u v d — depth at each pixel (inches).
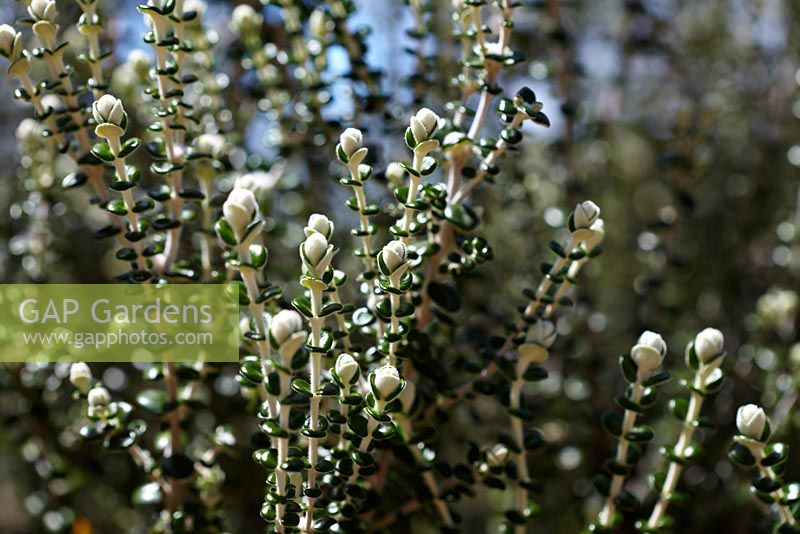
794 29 28.5
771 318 25.6
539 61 27.0
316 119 24.0
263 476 26.0
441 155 22.7
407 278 20.1
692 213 28.7
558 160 27.7
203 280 22.8
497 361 21.6
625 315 29.5
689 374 26.6
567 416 26.1
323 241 19.5
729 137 32.8
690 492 26.1
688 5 33.7
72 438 24.8
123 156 20.6
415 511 22.9
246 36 24.4
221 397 25.8
